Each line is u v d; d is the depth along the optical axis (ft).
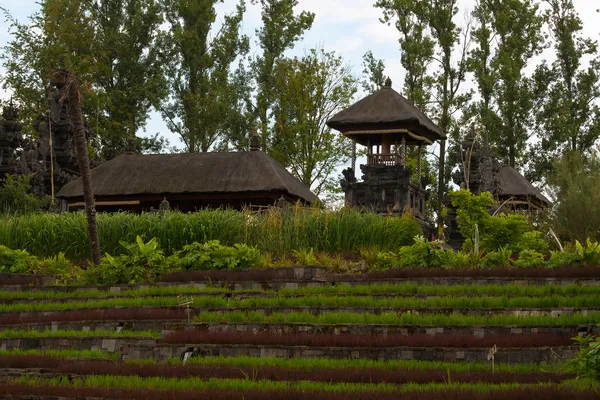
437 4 204.03
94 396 58.03
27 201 138.62
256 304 80.23
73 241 115.55
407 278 87.20
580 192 120.26
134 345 71.31
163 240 113.29
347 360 65.87
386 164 152.35
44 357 69.62
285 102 204.95
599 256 89.45
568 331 67.97
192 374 63.72
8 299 90.94
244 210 115.55
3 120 146.00
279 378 61.82
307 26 214.90
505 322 69.87
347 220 111.14
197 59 211.00
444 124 199.11
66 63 120.47
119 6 212.23
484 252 102.32
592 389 52.44
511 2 204.64
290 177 165.37
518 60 202.39
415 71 202.39
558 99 200.44
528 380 58.29
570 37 205.26
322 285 86.63
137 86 205.16
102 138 205.67
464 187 130.11
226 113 209.46
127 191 157.17
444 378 59.72
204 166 160.15
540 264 91.40
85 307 84.84
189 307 80.89
